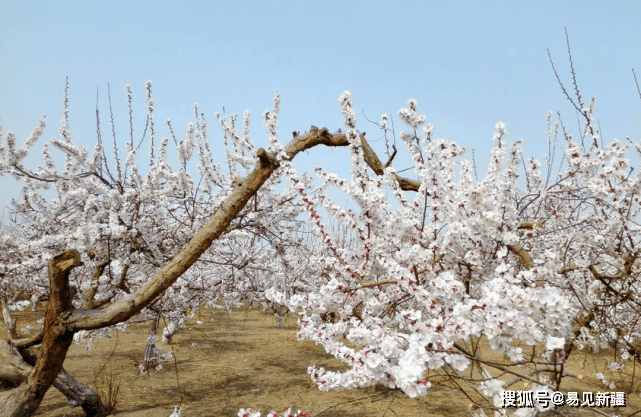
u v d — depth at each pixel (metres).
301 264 9.11
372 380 2.00
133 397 6.12
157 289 2.92
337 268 2.63
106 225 4.47
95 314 3.00
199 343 10.48
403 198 2.88
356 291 2.60
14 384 3.59
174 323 9.54
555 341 1.76
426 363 1.86
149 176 4.85
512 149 2.52
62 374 4.98
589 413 5.31
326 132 3.41
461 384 6.71
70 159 5.63
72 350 8.81
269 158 2.97
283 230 6.45
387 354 1.88
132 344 9.86
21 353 4.02
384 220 2.51
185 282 6.45
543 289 1.78
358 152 2.61
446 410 5.67
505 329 1.78
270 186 5.46
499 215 2.36
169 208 5.14
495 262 2.52
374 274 2.59
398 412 5.63
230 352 9.57
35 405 3.35
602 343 4.62
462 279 2.57
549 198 3.21
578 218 4.10
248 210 5.42
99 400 5.25
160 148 5.63
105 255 4.74
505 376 5.18
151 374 7.46
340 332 2.36
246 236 5.82
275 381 7.23
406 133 2.61
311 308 2.47
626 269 3.29
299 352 9.61
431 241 2.67
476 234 2.42
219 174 6.30
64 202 5.37
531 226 3.06
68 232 4.97
